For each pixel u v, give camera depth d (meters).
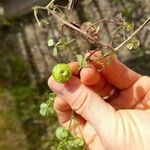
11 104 0.31
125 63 0.29
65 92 0.17
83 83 0.18
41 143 0.30
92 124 0.17
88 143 0.19
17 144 0.30
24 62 0.31
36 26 0.29
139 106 0.20
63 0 0.24
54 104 0.19
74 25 0.16
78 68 0.17
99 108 0.17
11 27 0.31
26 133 0.30
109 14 0.27
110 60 0.17
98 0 0.27
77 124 0.19
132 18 0.27
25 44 0.30
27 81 0.31
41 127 0.30
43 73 0.30
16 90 0.31
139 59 0.28
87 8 0.28
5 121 0.30
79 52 0.25
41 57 0.30
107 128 0.16
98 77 0.18
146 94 0.20
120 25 0.16
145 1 0.27
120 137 0.16
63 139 0.17
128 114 0.17
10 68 0.31
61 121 0.20
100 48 0.16
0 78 0.31
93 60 0.17
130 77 0.20
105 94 0.20
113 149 0.17
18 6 0.30
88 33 0.16
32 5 0.29
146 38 0.28
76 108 0.17
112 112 0.17
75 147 0.17
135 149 0.16
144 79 0.20
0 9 0.31
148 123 0.16
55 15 0.16
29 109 0.30
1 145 0.30
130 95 0.20
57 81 0.16
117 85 0.20
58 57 0.29
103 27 0.27
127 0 0.27
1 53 0.31
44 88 0.30
